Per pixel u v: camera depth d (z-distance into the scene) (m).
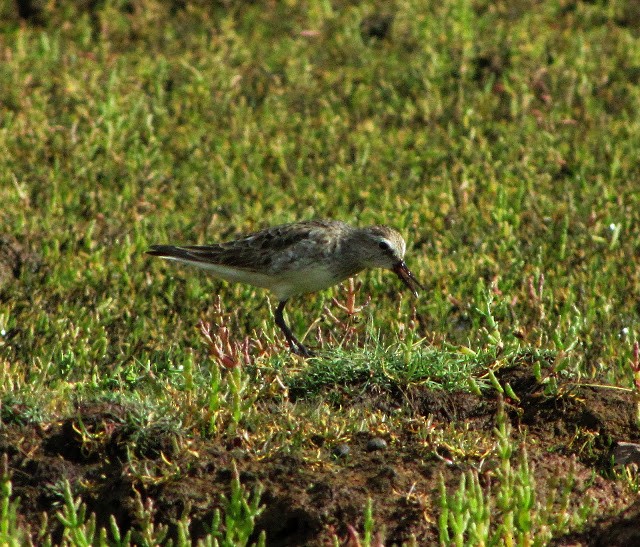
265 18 21.39
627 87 18.83
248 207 15.30
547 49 20.08
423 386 9.95
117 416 8.98
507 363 10.35
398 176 16.31
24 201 14.87
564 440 9.55
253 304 12.85
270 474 8.47
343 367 10.04
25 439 8.86
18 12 21.05
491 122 17.98
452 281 13.44
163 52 20.08
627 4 21.75
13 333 11.59
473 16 21.31
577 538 7.86
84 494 8.47
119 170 15.99
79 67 19.16
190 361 9.17
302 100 18.58
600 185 16.08
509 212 15.14
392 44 20.53
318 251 11.34
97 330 11.99
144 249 14.06
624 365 11.48
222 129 17.77
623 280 13.55
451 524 7.90
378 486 8.39
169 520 8.17
